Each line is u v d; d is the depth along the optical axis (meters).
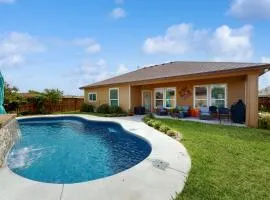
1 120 7.63
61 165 7.08
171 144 7.70
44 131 13.97
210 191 3.98
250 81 11.57
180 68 18.84
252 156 6.10
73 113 23.36
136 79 19.14
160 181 4.48
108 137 11.76
